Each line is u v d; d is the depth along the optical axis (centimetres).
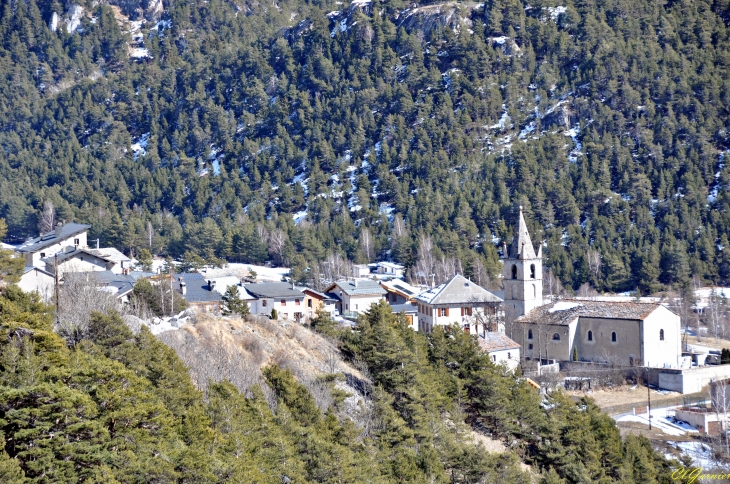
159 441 13200
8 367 12544
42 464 11594
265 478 13700
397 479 15862
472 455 17750
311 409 16988
